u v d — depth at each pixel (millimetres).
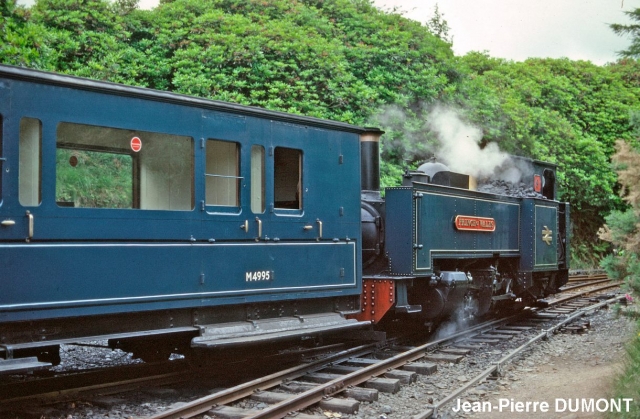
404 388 6898
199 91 14102
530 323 11922
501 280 11898
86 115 5570
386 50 17156
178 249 6207
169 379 6641
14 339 5156
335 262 8008
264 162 7102
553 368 7973
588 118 26562
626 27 9422
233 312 6859
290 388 6426
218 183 6691
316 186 7770
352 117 15336
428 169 10242
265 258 7078
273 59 15273
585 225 26828
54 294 5273
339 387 6398
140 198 6012
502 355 8773
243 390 6102
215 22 15547
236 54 14656
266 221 7086
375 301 8938
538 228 12688
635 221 7445
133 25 15219
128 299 5770
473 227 10555
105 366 7457
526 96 24312
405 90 16922
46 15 13859
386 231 9188
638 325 8758
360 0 19188
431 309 9578
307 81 15336
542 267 12805
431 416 5793
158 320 6168
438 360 8312
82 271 5461
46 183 5289
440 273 9656
